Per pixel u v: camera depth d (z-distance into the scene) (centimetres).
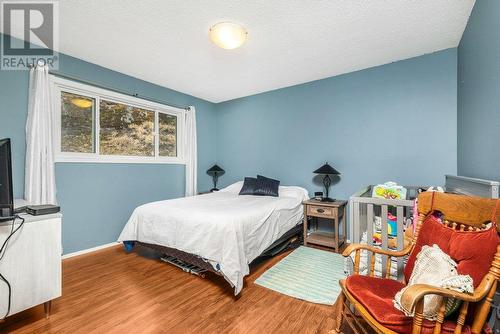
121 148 335
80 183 285
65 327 155
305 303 184
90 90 293
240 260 196
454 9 197
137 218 264
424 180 281
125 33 230
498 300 111
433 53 274
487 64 163
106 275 228
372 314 109
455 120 263
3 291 145
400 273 157
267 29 223
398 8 196
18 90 239
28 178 235
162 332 151
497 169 147
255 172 426
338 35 235
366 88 317
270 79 354
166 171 388
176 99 404
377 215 262
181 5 189
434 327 97
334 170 314
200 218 217
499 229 105
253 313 171
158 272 235
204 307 178
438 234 129
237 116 448
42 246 160
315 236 322
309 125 365
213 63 298
